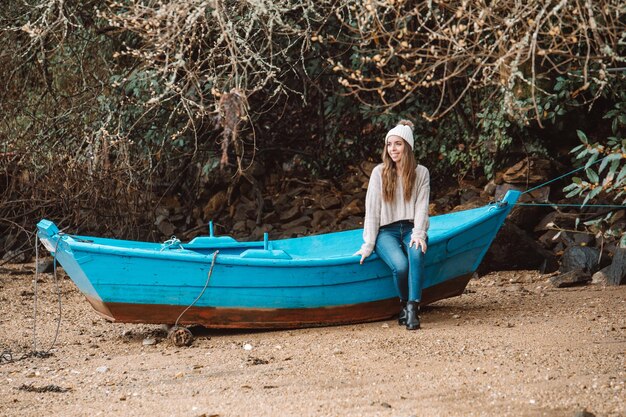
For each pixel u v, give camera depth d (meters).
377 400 4.85
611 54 5.21
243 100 5.71
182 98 7.36
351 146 13.44
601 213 10.08
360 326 7.12
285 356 6.14
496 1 5.34
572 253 9.45
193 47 9.78
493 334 6.51
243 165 13.31
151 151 12.66
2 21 11.25
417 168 7.03
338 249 8.15
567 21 6.64
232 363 5.99
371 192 7.04
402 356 5.93
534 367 5.44
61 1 8.43
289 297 6.93
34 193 11.49
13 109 11.68
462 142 12.26
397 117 12.44
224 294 6.78
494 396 4.81
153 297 6.68
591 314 7.21
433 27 9.49
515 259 9.80
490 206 7.59
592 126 11.09
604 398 4.68
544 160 10.94
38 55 11.62
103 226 11.64
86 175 11.24
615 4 5.73
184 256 6.63
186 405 4.94
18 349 6.86
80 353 6.62
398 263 6.86
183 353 6.42
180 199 13.62
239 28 8.43
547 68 10.38
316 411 4.67
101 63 11.78
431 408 4.64
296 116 13.47
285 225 12.78
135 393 5.29
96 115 11.67
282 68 11.84
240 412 4.73
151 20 6.12
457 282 7.51
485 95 11.55
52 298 9.24
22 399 5.24
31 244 11.83
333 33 11.69
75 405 5.07
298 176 13.74
